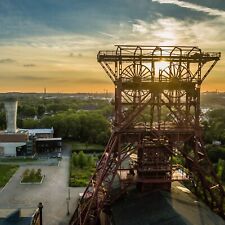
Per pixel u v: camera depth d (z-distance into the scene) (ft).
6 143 474.90
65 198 291.58
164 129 186.09
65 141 575.79
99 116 589.73
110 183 186.50
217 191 214.07
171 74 186.19
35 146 490.08
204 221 157.58
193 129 187.73
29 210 211.00
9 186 328.08
